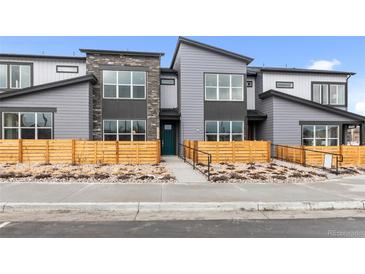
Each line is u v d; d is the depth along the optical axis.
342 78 21.98
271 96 18.89
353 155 16.55
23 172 11.42
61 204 7.14
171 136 19.67
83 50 17.27
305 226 5.96
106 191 8.54
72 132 15.95
